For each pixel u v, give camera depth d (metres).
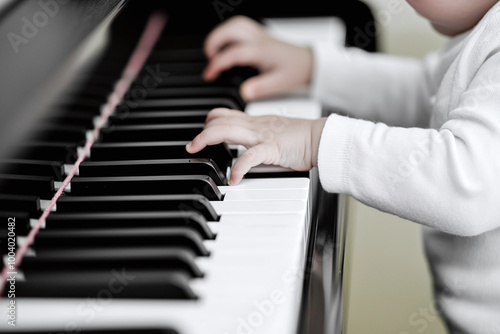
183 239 0.63
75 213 0.65
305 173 0.74
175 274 0.60
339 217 0.74
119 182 0.69
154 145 0.73
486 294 0.79
